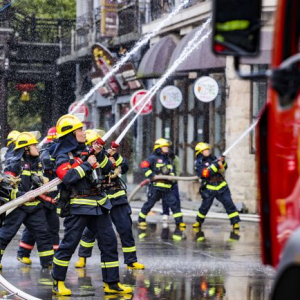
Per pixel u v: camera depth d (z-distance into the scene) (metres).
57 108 65.19
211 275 17.72
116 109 51.72
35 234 18.52
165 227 28.94
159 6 45.06
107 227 15.41
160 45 41.56
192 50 36.81
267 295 15.34
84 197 15.06
